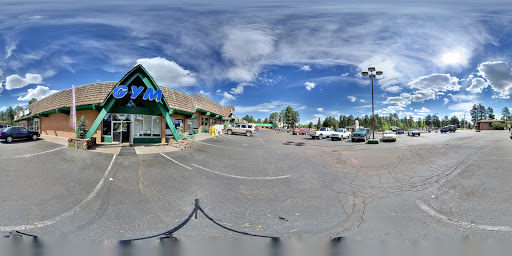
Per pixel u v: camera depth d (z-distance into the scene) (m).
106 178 6.49
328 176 6.84
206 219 3.97
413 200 4.69
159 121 16.31
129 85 13.95
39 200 4.76
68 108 15.46
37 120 23.53
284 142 19.23
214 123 29.75
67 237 3.43
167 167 8.02
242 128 28.53
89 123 15.16
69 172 7.02
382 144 16.94
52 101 18.78
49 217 4.02
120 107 15.21
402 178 6.46
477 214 3.94
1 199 4.77
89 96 14.99
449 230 3.46
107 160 8.97
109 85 15.07
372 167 8.08
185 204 4.63
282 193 5.28
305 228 3.63
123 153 10.71
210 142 16.78
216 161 9.30
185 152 11.45
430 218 3.85
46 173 6.86
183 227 3.71
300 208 4.39
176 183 6.12
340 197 4.97
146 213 4.21
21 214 4.10
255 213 4.19
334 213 4.14
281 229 3.62
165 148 12.76
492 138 20.41
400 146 15.15
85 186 5.73
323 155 11.04
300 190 5.50
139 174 7.00
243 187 5.77
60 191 5.34
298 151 12.64
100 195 5.12
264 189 5.60
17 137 14.76
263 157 10.41
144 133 15.87
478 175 6.44
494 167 7.37
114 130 15.20
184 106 18.86
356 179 6.46
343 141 20.89
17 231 3.56
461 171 7.02
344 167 8.12
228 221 3.90
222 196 5.10
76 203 4.64
